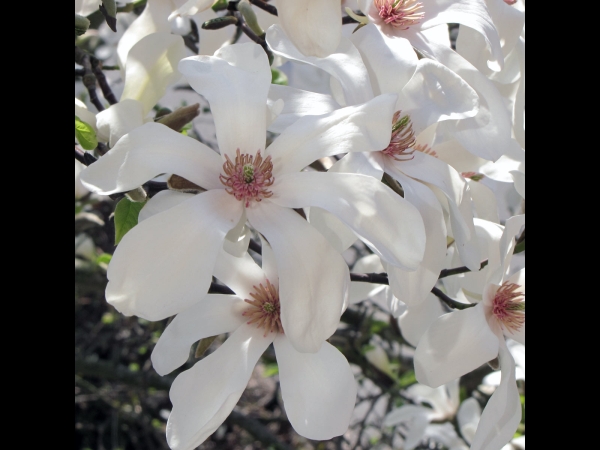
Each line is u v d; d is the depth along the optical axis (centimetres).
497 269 30
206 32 35
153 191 30
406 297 26
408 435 51
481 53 31
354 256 58
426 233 27
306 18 25
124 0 36
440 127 32
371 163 27
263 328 30
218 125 26
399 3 30
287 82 40
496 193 39
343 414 27
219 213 25
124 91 31
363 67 27
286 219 25
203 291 23
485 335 30
